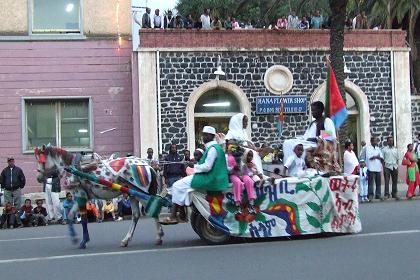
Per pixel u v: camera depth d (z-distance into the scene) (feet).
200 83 74.84
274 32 76.84
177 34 74.49
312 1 86.22
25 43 74.08
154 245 34.60
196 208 33.58
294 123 77.15
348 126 80.38
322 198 35.01
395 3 89.10
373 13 89.40
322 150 36.01
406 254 28.25
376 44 79.71
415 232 35.53
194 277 24.64
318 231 34.76
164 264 27.91
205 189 33.17
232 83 75.72
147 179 34.68
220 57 75.41
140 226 47.24
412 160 67.26
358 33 79.20
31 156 73.77
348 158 56.90
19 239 42.19
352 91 79.30
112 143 75.36
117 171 34.55
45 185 59.98
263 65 76.59
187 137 74.18
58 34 74.79
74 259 30.50
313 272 24.90
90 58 75.31
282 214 34.22
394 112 80.07
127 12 76.38
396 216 45.32
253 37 76.28
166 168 56.65
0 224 57.62
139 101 73.46
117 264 28.45
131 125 75.77
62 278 25.49
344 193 35.63
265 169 37.19
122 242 34.71
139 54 73.36
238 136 34.53
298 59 77.46
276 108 76.48
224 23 80.23
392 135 80.07
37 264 29.40
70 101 75.31
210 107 76.54
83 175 34.30
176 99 74.23
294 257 28.48
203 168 32.89
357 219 36.04
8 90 73.67
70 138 75.31
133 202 35.24
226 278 24.25
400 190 74.18
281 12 93.61
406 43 82.74
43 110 74.90
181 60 74.49
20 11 74.18
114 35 75.92
